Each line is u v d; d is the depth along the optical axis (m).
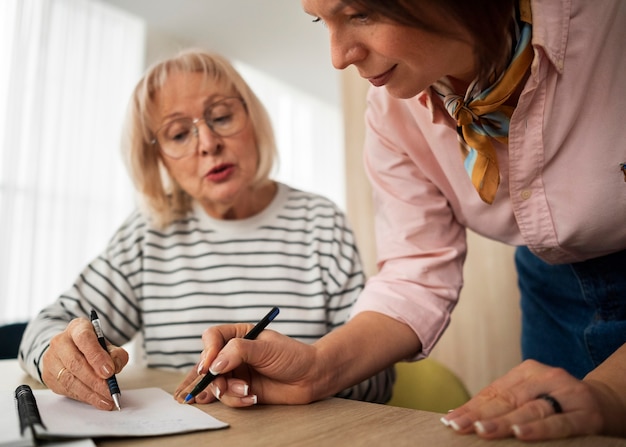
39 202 2.94
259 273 1.11
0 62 2.86
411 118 0.81
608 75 0.61
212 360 0.63
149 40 3.57
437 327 0.78
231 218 1.17
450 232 0.89
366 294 0.82
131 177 1.18
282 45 3.94
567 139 0.65
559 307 0.98
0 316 2.71
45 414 0.57
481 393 0.51
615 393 0.48
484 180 0.69
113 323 1.09
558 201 0.68
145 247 1.14
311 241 1.15
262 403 0.64
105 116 3.29
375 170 0.93
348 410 0.59
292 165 4.90
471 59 0.56
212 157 1.05
